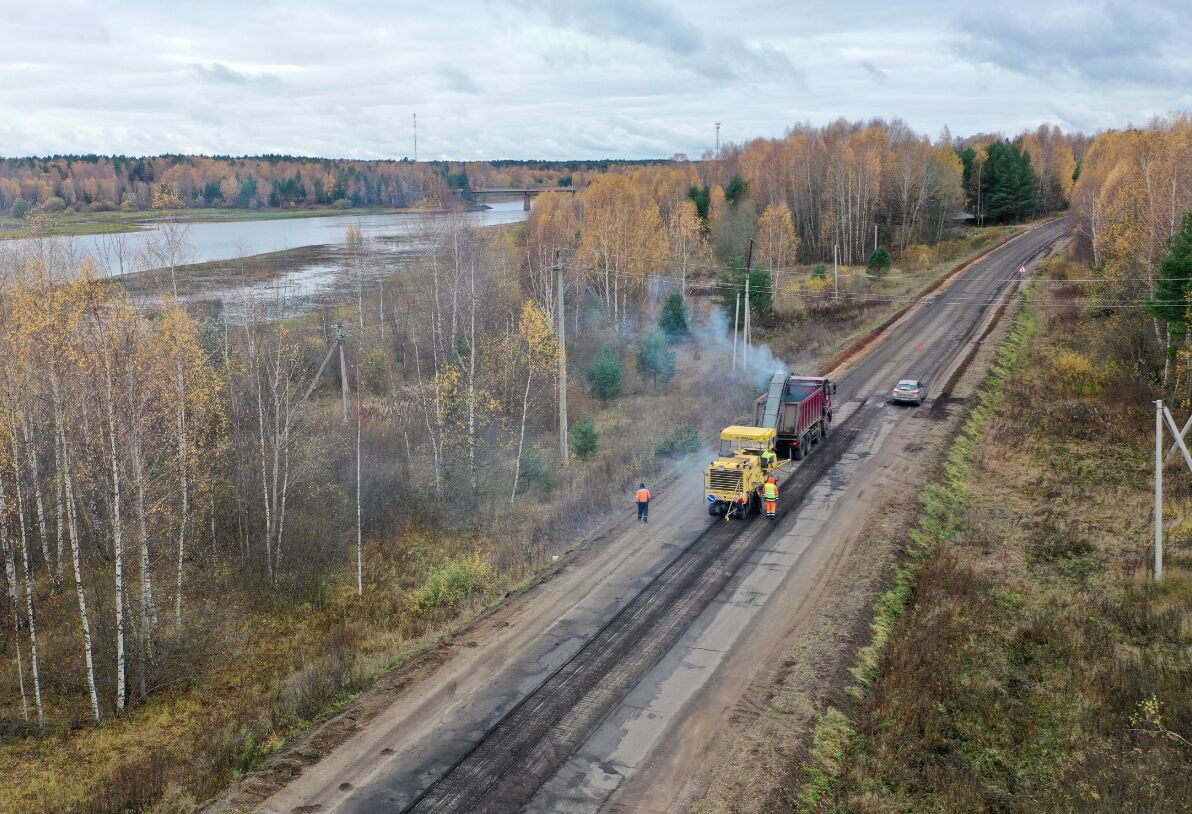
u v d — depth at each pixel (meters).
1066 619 23.83
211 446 33.50
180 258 37.22
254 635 26.72
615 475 36.66
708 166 156.75
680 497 33.16
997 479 35.47
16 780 19.16
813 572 25.69
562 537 29.77
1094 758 17.50
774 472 33.34
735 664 20.53
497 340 45.44
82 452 27.25
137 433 24.17
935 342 58.66
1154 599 24.44
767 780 16.25
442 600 26.94
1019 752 18.41
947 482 34.19
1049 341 56.03
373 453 39.06
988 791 16.89
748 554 27.27
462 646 22.00
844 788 16.36
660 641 21.80
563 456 39.22
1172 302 39.06
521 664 20.88
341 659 22.09
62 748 20.58
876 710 18.77
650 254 76.12
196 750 19.33
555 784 16.23
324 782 16.52
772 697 19.06
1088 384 46.38
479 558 29.53
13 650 25.22
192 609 27.47
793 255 90.81
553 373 44.88
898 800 16.22
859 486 33.38
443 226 61.06
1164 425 39.62
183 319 29.42
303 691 20.28
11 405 23.64
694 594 24.52
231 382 35.59
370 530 33.81
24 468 27.27
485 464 37.66
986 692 20.36
